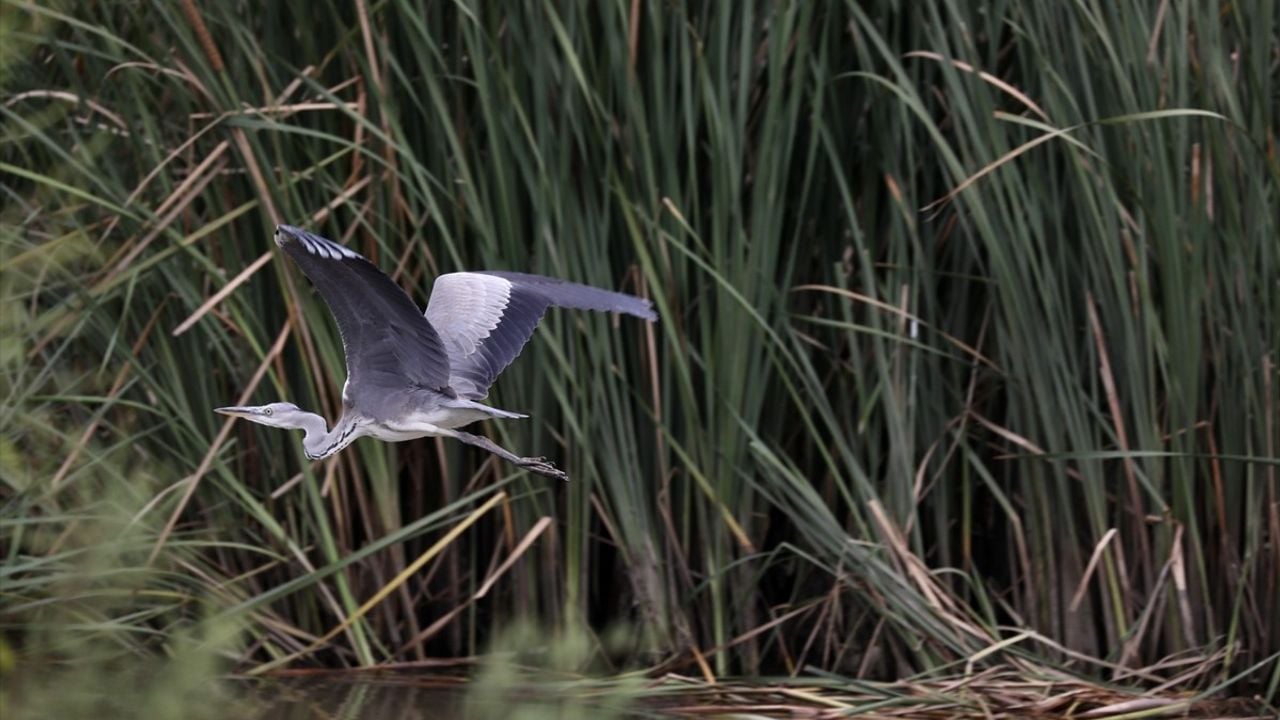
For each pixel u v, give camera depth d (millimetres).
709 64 10516
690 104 10406
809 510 10828
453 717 10047
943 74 11016
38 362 11031
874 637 10977
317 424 7691
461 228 10695
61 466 10789
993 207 10578
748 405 10797
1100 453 10266
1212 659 10516
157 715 9594
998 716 10094
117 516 10438
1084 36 10383
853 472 10938
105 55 10219
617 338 10703
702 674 11039
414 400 7469
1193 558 10672
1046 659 10883
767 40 10922
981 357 10836
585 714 10039
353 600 10914
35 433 10805
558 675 10867
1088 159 10422
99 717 9664
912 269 11000
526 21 10555
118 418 11016
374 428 7512
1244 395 10523
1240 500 10758
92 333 10844
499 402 10992
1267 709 10227
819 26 10898
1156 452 10328
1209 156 10453
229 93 10266
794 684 10789
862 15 10344
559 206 10477
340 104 10047
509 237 10586
